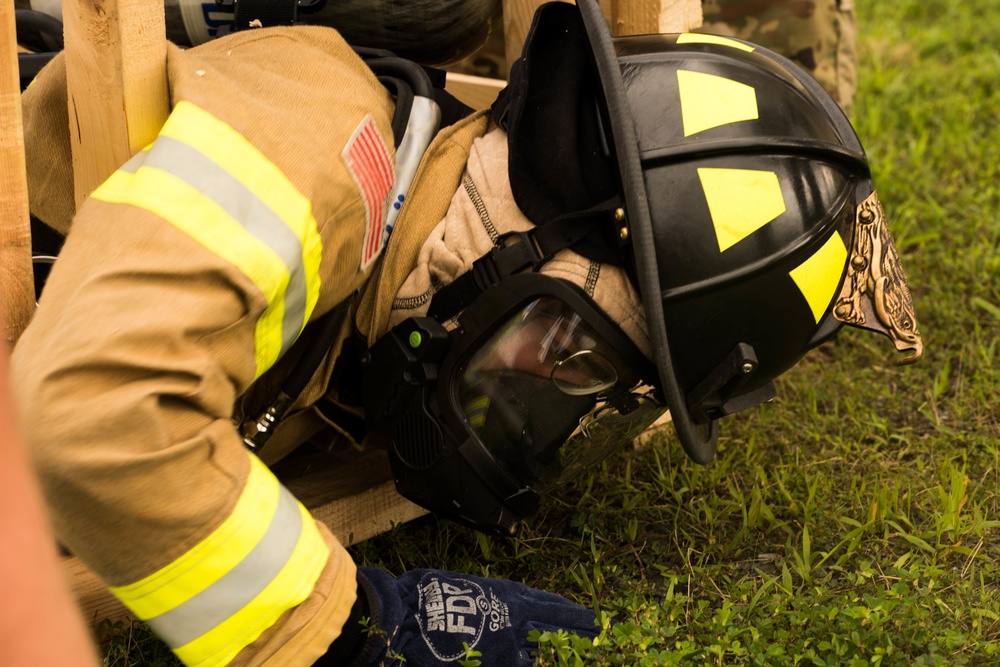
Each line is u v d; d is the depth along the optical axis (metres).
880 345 2.66
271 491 1.16
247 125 1.21
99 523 1.05
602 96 1.38
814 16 3.00
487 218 1.44
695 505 1.99
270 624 1.15
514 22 2.03
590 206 1.37
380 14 1.72
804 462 2.12
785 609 1.58
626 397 1.47
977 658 1.47
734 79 1.38
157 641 1.56
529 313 1.39
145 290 1.07
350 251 1.33
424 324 1.43
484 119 1.58
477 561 1.84
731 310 1.33
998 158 3.56
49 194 1.50
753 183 1.32
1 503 0.46
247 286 1.11
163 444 1.05
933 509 1.92
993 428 2.23
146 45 1.28
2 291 1.36
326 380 1.49
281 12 1.58
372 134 1.35
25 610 0.47
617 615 1.64
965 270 2.88
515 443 1.47
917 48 5.07
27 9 1.90
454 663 1.38
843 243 1.41
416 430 1.49
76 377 1.02
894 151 3.68
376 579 1.41
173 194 1.12
